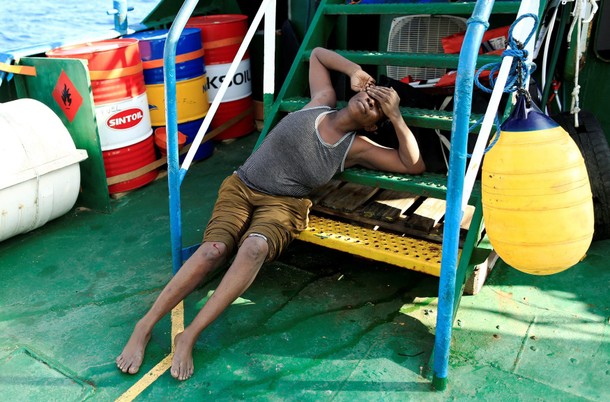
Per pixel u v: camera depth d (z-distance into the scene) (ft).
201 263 8.86
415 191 9.32
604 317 9.17
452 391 7.86
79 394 8.00
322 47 11.92
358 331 9.12
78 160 12.10
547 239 6.82
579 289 9.89
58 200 12.09
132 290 10.32
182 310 9.78
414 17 12.73
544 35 11.35
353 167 10.20
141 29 16.01
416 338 8.93
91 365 8.55
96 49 12.64
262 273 10.71
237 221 9.46
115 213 13.19
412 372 8.24
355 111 9.23
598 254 10.83
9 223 11.26
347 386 8.02
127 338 9.11
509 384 7.93
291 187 9.61
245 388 8.04
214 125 16.65
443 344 7.55
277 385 8.07
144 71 14.24
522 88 6.88
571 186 6.71
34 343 9.04
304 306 9.75
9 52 12.84
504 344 8.68
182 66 14.53
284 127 9.68
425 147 10.96
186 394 7.97
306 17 16.28
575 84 10.40
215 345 8.87
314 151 9.47
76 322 9.51
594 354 8.41
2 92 13.47
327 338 8.98
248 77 16.97
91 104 12.21
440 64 10.09
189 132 15.25
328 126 9.59
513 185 6.78
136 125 13.65
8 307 9.95
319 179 9.64
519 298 9.73
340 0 12.34
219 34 15.75
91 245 11.87
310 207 9.96
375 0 12.75
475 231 8.55
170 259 11.29
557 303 9.55
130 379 8.27
